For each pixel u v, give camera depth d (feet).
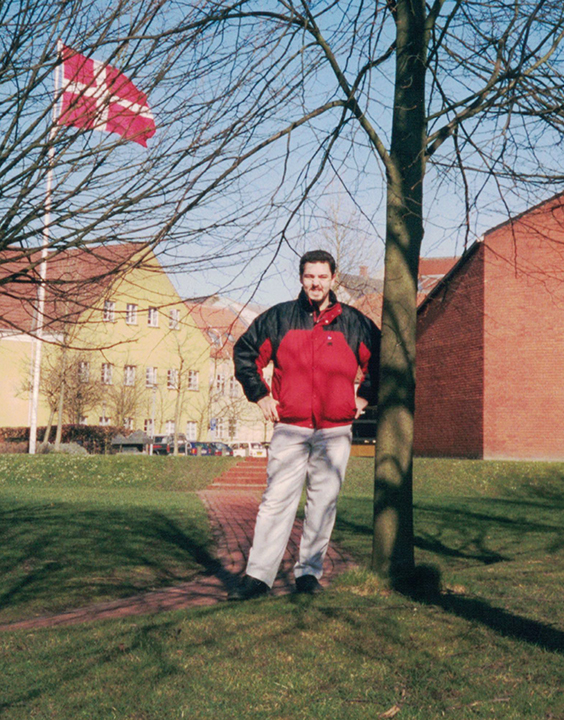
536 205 20.04
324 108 18.22
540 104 18.48
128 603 20.51
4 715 10.94
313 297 17.66
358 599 17.26
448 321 90.74
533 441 80.59
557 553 28.96
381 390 19.15
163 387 160.04
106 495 56.49
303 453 18.12
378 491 19.15
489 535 34.35
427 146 19.62
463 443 87.04
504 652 13.46
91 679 12.37
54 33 13.73
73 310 15.28
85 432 125.39
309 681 12.00
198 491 68.54
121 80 14.35
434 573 19.16
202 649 13.73
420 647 13.75
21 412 140.67
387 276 19.24
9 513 40.57
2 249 14.29
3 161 13.96
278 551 18.22
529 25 15.53
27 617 19.89
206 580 24.53
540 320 80.38
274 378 18.20
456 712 10.68
